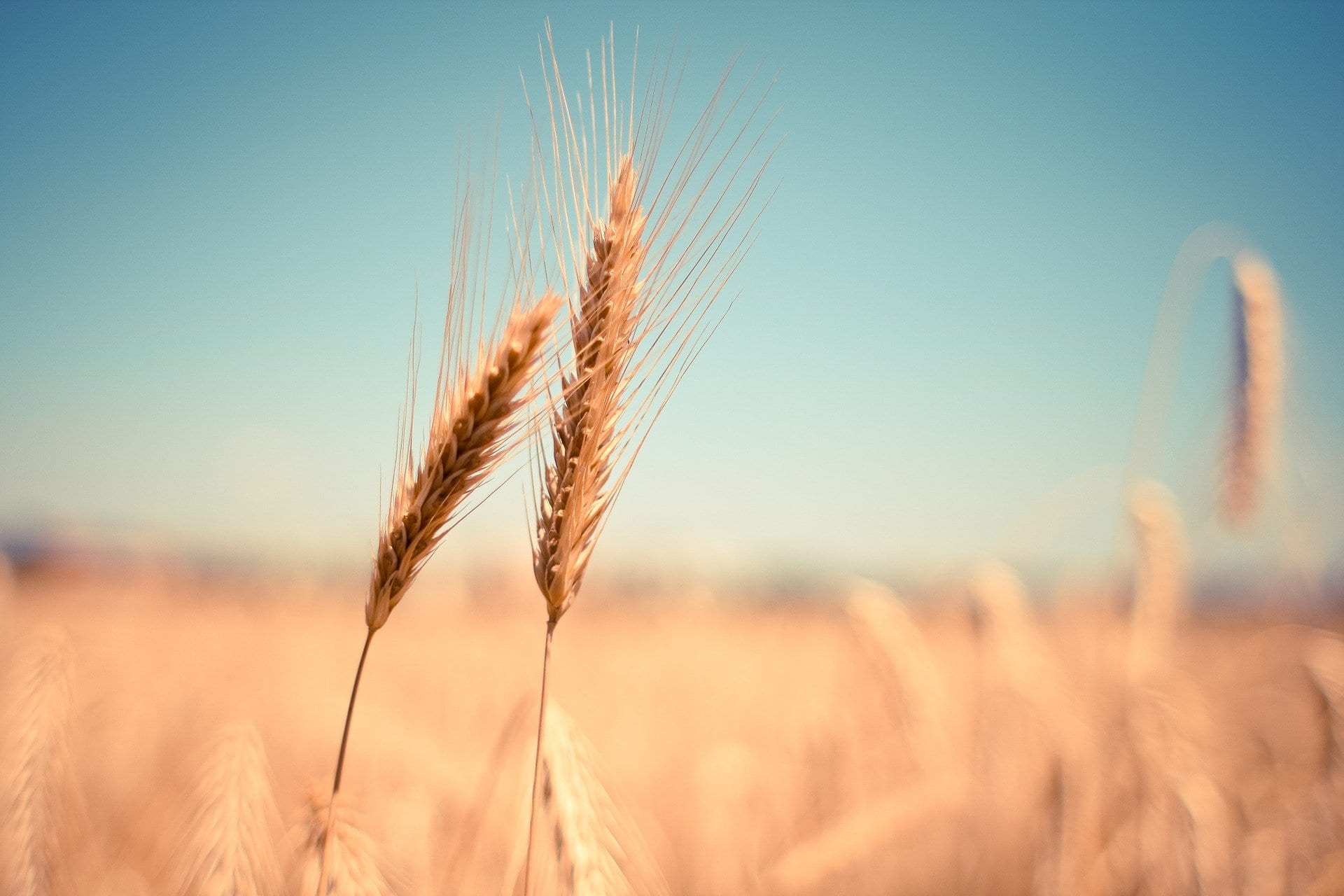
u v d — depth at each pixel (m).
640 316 0.27
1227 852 0.41
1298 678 0.51
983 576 0.58
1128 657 0.49
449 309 0.26
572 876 0.26
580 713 0.83
